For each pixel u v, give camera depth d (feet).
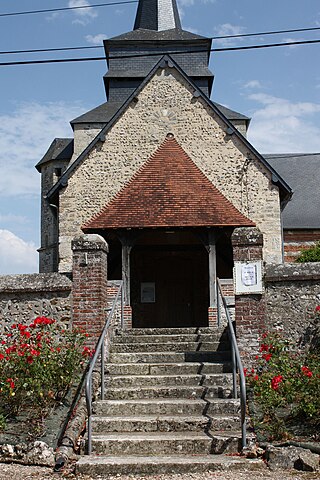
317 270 32.53
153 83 65.77
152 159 61.52
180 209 54.75
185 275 66.08
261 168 63.26
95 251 33.32
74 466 22.63
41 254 93.91
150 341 35.19
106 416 26.96
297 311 32.37
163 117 65.05
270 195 62.85
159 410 27.32
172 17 101.45
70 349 29.86
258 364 31.07
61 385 28.91
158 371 31.24
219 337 35.09
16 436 24.97
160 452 24.25
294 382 26.27
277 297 32.68
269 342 30.94
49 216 93.30
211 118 64.69
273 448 23.04
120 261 62.75
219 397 28.58
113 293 49.55
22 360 27.30
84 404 27.25
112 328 36.35
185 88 65.51
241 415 23.57
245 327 31.60
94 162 64.28
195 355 32.68
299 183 102.83
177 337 35.22
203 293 65.51
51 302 33.47
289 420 26.21
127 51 95.25
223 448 24.14
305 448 23.16
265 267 33.17
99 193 63.72
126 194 57.11
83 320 32.76
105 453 24.29
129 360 32.76
